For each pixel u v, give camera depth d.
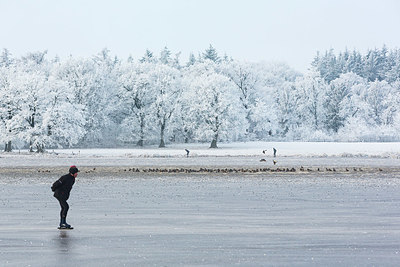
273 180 50.06
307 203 31.86
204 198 34.84
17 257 17.17
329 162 81.94
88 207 30.17
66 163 79.38
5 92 114.12
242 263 16.33
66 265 16.09
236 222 24.53
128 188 42.44
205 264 16.20
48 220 25.19
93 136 134.38
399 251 18.06
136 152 112.19
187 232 21.86
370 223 24.12
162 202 32.56
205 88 133.00
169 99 138.62
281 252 17.92
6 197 35.50
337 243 19.45
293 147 130.00
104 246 18.97
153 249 18.47
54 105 113.81
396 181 48.66
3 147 131.25
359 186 43.66
